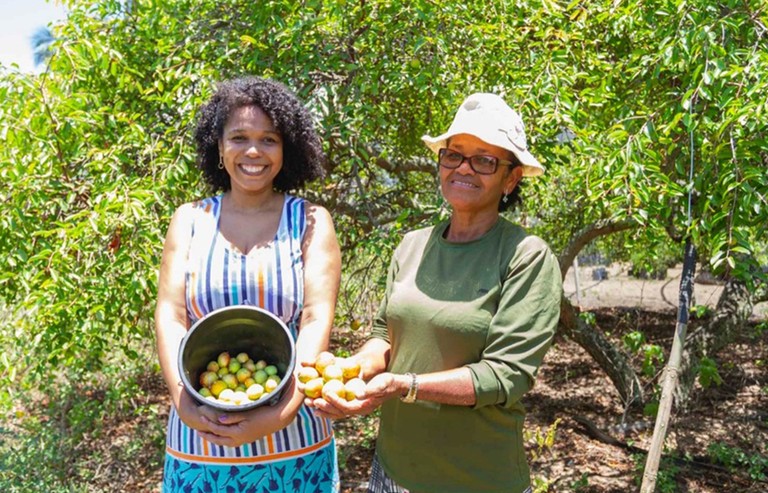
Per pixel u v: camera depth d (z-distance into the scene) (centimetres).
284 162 215
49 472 423
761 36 261
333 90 331
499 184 193
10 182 292
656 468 267
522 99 316
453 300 186
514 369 174
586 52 348
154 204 312
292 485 198
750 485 425
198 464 196
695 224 249
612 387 645
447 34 327
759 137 243
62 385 508
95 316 297
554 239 615
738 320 522
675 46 262
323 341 188
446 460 189
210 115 213
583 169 291
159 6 365
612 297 1123
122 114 327
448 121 414
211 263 196
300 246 201
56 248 284
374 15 337
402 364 194
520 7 352
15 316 331
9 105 304
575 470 456
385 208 426
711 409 569
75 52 315
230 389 181
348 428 526
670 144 281
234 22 349
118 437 504
